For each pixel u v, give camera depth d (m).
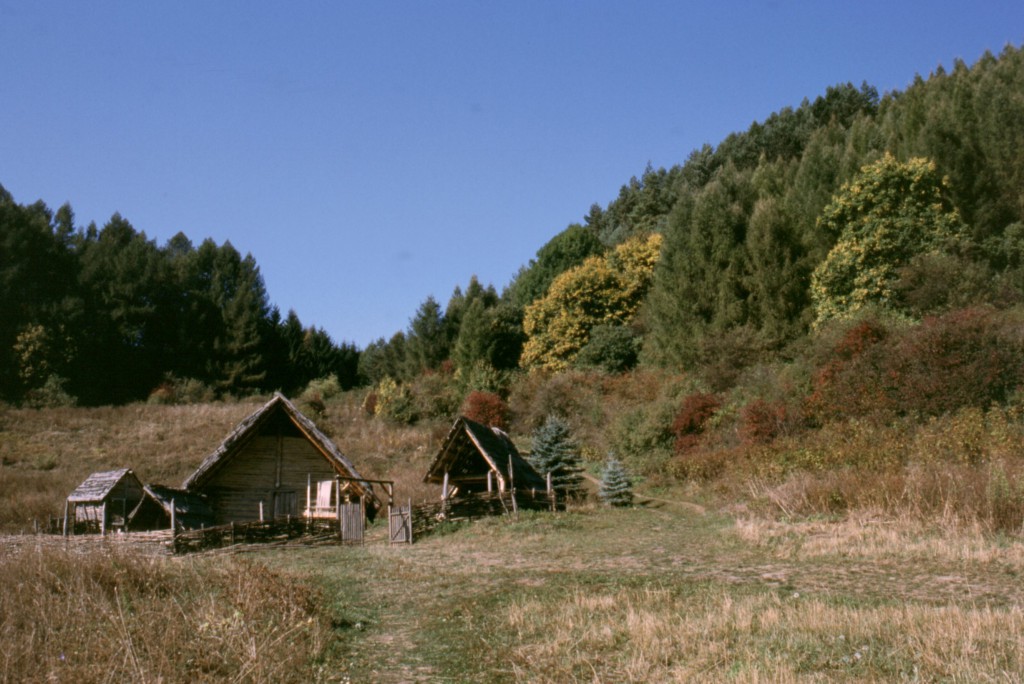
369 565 15.93
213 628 7.75
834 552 13.77
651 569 13.52
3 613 8.23
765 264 44.03
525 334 59.97
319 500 25.67
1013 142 42.59
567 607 10.10
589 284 55.16
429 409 50.22
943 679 6.35
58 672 6.62
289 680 7.31
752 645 7.73
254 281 73.12
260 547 19.86
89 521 25.41
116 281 64.44
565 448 31.83
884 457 20.77
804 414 30.09
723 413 34.00
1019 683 6.03
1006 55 55.72
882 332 30.88
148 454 41.09
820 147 55.53
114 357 61.75
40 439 42.75
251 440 26.56
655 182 96.12
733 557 14.41
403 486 31.19
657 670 7.21
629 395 43.72
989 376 25.09
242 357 66.12
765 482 23.17
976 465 18.50
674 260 48.38
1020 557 12.14
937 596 10.02
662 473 31.83
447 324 64.94
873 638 7.59
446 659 8.30
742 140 86.44
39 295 60.28
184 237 86.69
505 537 19.97
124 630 7.48
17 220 62.78
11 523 27.08
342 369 74.31
